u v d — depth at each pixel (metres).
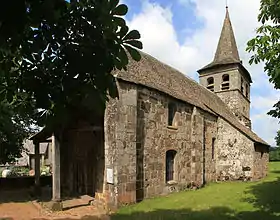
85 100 2.83
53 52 2.84
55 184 12.26
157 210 11.85
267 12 7.97
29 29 2.61
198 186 17.94
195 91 22.19
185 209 12.06
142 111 13.73
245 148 21.56
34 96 2.96
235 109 28.38
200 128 18.58
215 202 13.45
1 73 3.03
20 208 13.09
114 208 11.98
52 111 2.92
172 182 15.74
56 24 2.70
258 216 10.71
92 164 14.01
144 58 17.67
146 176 13.78
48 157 36.31
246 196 14.98
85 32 2.77
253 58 8.16
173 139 15.98
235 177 21.62
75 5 2.73
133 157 12.78
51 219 10.98
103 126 12.88
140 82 13.41
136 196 13.02
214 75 29.72
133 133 12.86
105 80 2.79
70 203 13.19
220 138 22.34
